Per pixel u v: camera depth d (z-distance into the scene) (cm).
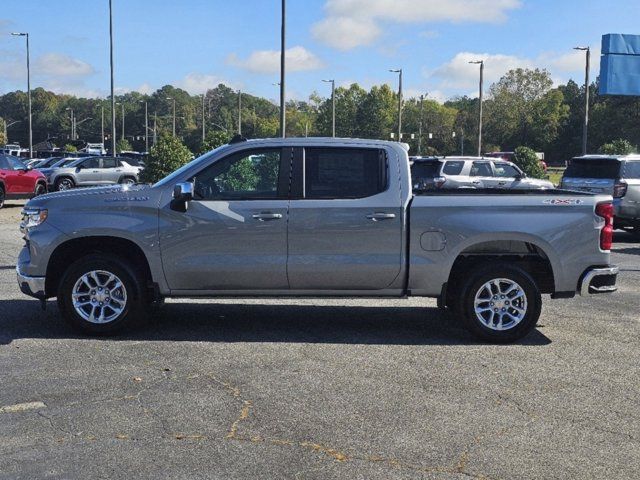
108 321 709
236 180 710
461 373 605
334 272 702
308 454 436
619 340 730
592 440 463
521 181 2253
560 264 704
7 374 589
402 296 717
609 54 2858
